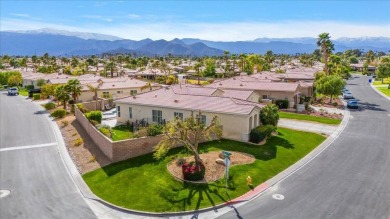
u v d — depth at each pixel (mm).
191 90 46906
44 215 19875
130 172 25391
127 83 69312
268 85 60812
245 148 31062
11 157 30250
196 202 21078
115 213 20172
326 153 31938
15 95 75750
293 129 41562
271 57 183375
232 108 35062
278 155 30125
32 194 22672
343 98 70125
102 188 23406
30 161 29172
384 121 47125
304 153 31828
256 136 32969
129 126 41125
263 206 20781
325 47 84375
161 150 25719
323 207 20625
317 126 43906
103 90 62531
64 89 53438
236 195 22172
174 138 25438
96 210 20516
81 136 36594
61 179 25234
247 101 39500
